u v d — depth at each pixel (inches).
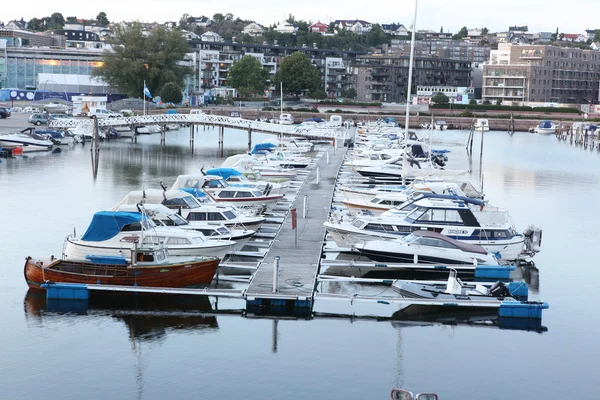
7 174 3201.3
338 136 4827.8
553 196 3011.8
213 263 1531.7
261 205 2303.2
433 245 1713.8
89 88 7096.5
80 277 1477.6
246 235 1808.6
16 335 1326.3
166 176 3312.0
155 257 1508.4
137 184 3026.6
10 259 1764.3
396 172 3061.0
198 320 1414.9
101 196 2691.9
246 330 1376.7
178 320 1413.6
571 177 3668.8
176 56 6752.0
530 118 7559.1
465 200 1982.0
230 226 1897.1
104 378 1182.3
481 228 1823.3
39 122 5196.9
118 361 1241.4
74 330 1355.8
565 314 1502.2
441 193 2222.0
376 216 1941.4
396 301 1448.1
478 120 6801.2
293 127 4955.7
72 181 3061.0
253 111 6978.4
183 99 7406.5
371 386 1177.4
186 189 2203.5
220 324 1400.1
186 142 5216.5
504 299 1472.7
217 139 5570.9
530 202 2842.0
